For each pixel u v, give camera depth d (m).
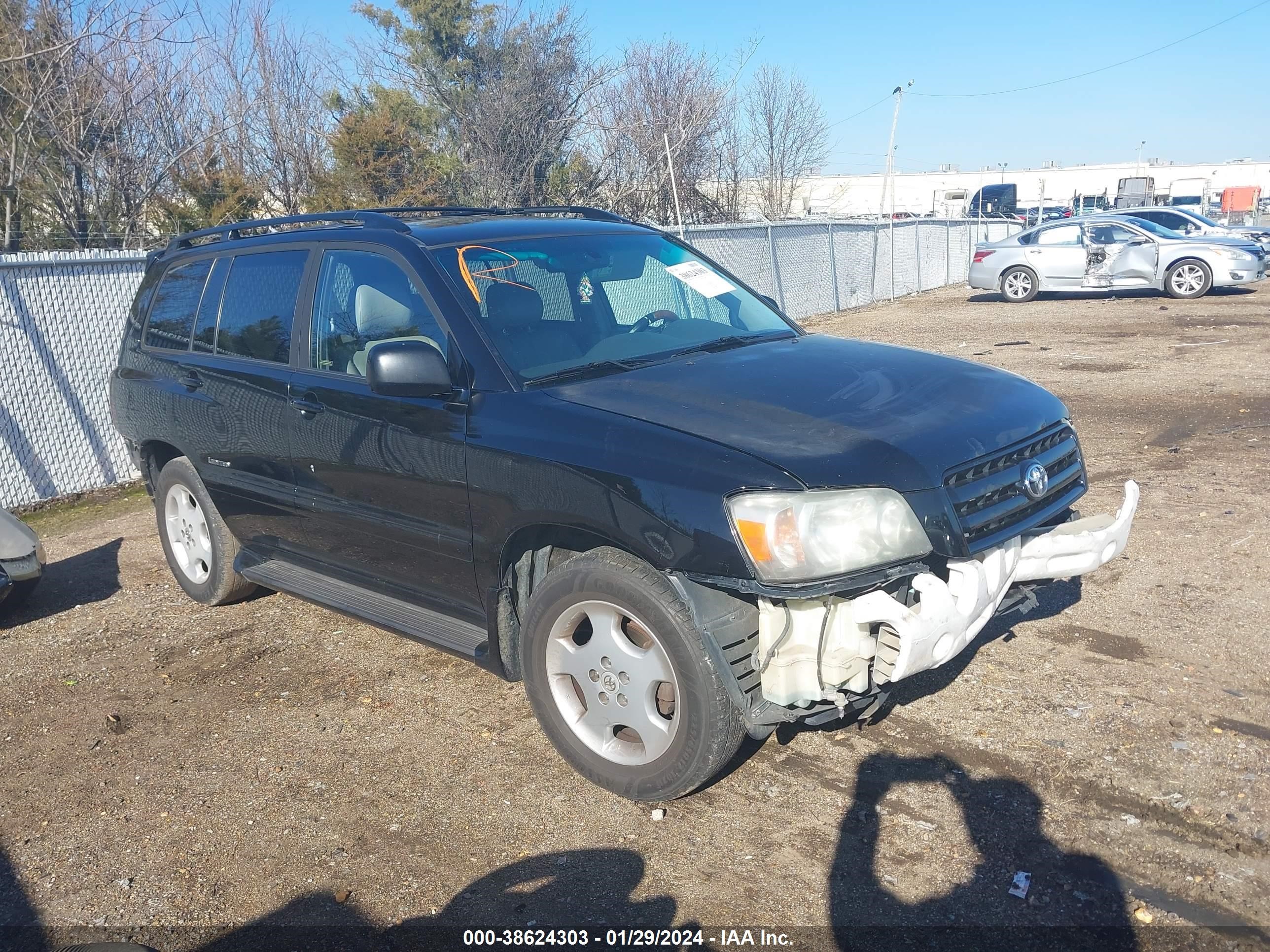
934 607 3.14
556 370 3.90
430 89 24.23
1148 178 46.84
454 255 4.22
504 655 3.90
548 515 3.53
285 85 20.84
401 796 3.74
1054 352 12.84
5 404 7.92
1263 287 20.39
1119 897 2.97
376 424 4.13
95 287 8.47
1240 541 5.69
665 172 25.52
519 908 3.09
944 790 3.53
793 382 3.71
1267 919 2.85
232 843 3.52
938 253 26.48
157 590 6.07
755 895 3.08
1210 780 3.48
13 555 5.59
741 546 3.08
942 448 3.32
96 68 16.56
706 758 3.29
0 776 4.07
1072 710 3.98
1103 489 6.86
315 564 4.89
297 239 4.83
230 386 4.93
